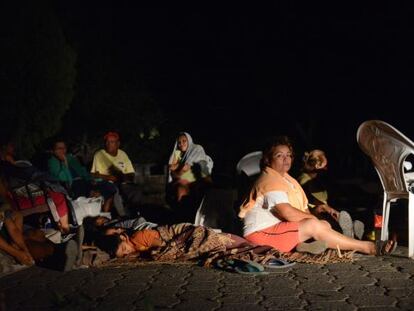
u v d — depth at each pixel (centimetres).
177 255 347
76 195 472
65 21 703
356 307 266
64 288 299
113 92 760
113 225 393
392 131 336
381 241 345
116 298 283
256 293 287
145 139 817
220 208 398
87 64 738
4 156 424
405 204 421
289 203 350
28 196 386
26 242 339
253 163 452
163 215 538
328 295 282
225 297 281
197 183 483
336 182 695
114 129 771
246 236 354
